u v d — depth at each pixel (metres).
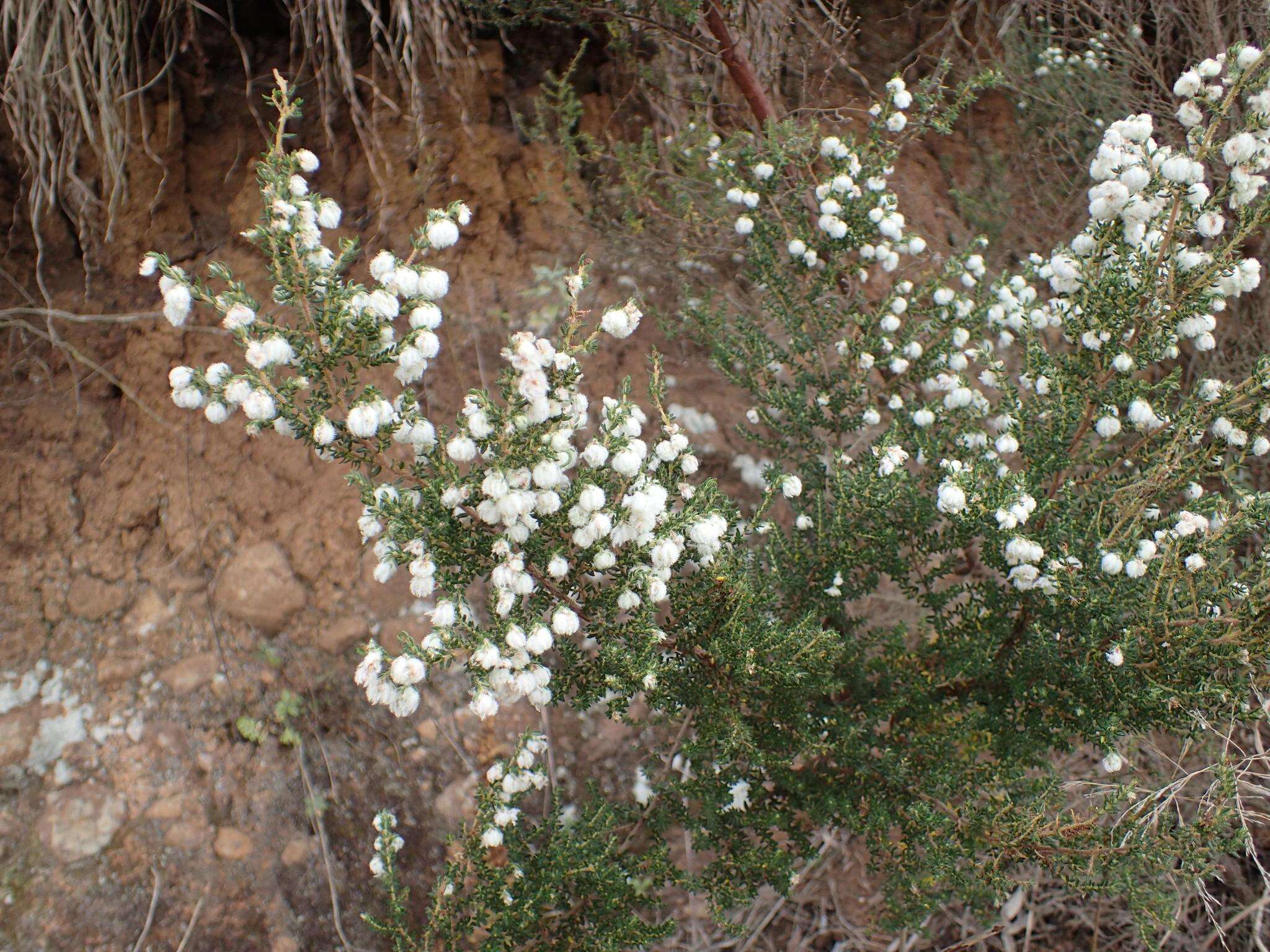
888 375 0.73
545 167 0.80
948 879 0.57
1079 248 0.56
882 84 0.90
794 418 0.67
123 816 0.60
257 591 0.66
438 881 0.57
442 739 0.66
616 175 0.83
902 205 0.86
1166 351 0.56
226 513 0.68
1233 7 0.83
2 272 0.70
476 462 0.52
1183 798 0.62
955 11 0.88
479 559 0.50
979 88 0.83
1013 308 0.65
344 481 0.69
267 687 0.65
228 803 0.61
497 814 0.56
